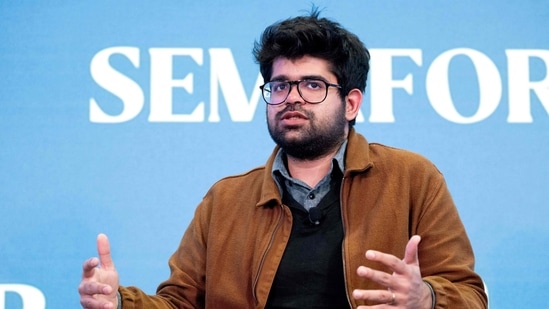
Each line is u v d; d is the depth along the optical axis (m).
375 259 3.57
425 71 5.84
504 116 5.77
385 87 5.81
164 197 5.75
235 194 4.64
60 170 5.72
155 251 5.69
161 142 5.79
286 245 4.28
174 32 5.93
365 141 4.57
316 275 4.20
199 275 4.59
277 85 4.40
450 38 5.88
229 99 5.86
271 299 4.23
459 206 5.66
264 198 4.40
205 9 5.96
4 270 5.59
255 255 4.32
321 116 4.34
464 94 5.80
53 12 5.92
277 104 4.35
